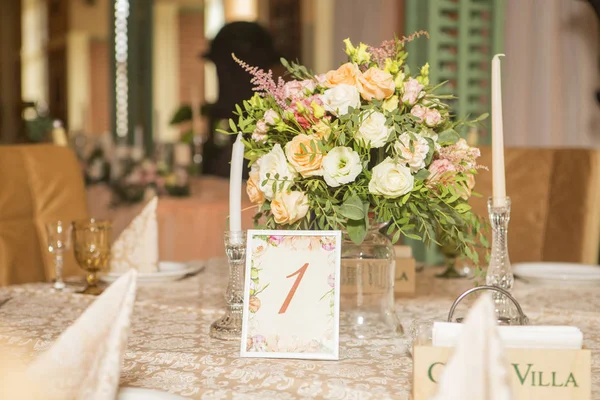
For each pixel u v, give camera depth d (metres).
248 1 6.57
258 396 0.92
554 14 3.86
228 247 1.22
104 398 0.72
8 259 2.24
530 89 3.92
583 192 2.37
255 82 1.20
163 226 3.05
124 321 0.74
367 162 1.14
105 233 1.65
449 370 0.65
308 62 5.97
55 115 9.75
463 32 3.58
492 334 0.64
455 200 1.17
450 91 3.49
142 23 6.23
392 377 0.99
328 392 0.93
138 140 4.43
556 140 3.91
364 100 1.19
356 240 1.14
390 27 4.71
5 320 1.36
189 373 1.02
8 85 9.78
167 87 8.62
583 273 1.84
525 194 2.52
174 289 1.68
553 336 0.85
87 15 9.58
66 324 1.33
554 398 0.84
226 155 4.30
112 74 6.27
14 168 2.32
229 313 1.23
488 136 3.63
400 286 1.58
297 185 1.16
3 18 9.80
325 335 1.09
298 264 1.14
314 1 5.89
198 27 8.68
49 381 0.71
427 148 1.13
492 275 1.19
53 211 2.38
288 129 1.17
